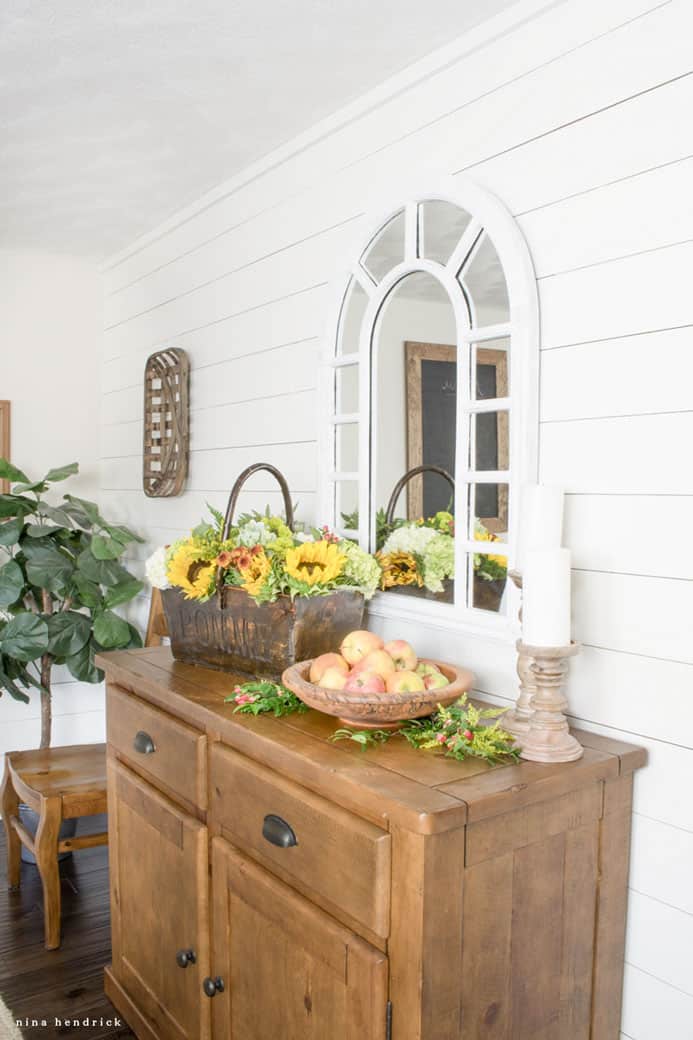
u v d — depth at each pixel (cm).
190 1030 180
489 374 174
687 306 139
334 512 223
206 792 173
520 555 154
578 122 156
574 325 158
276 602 179
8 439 353
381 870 124
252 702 167
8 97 207
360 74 195
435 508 189
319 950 137
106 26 175
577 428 158
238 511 270
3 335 350
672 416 142
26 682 316
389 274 199
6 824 279
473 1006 127
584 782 137
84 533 337
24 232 323
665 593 144
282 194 243
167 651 227
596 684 156
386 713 145
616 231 150
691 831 141
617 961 149
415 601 196
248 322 262
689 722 141
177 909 183
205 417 290
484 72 175
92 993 223
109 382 367
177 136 231
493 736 143
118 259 351
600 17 151
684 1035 142
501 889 129
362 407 208
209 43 181
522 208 167
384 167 203
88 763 276
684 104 139
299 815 142
